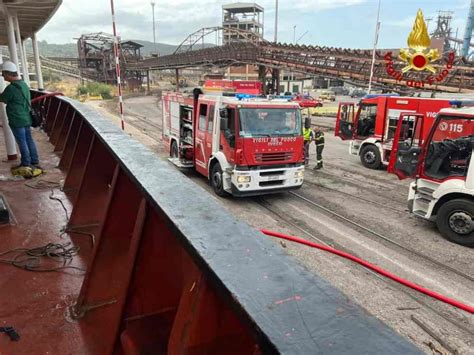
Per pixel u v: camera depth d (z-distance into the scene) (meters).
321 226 7.49
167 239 1.38
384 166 13.30
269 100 8.91
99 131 2.40
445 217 6.83
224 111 8.74
